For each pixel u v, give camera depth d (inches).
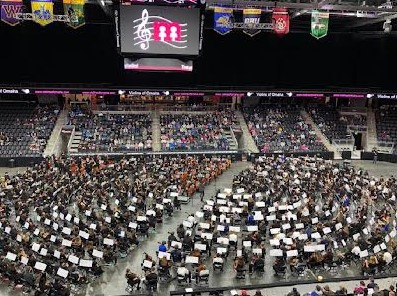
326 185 1440.7
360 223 1117.1
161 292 927.7
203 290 908.6
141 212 1221.1
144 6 1502.2
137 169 1620.3
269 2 1488.7
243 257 981.8
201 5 1501.0
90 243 1003.3
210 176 1635.1
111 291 921.5
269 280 983.0
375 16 1686.8
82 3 1310.3
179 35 1553.9
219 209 1188.5
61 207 1165.7
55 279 904.9
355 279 981.8
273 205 1242.0
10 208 1243.8
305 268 1027.9
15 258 920.9
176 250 1006.4
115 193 1393.9
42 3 1280.8
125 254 1051.9
